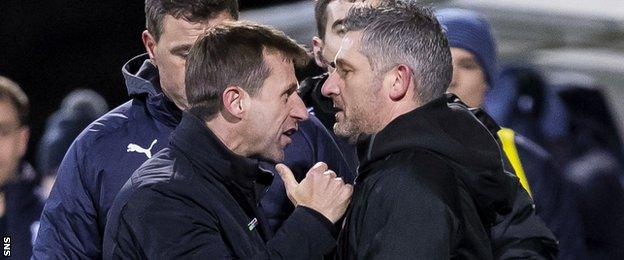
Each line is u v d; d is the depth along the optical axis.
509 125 19.45
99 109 23.17
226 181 11.48
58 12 29.36
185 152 11.42
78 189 12.90
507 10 21.03
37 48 29.61
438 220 10.59
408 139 10.85
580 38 21.36
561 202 15.26
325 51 13.37
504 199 11.12
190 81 11.58
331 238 11.22
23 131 17.16
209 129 11.48
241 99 11.52
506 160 12.68
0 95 16.98
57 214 12.95
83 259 12.94
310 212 11.23
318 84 13.55
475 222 10.89
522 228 11.80
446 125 10.98
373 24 11.16
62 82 29.30
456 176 10.86
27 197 17.11
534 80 19.56
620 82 21.86
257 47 11.53
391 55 11.09
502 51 21.30
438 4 20.84
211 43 11.55
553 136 19.36
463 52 14.89
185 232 11.09
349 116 11.30
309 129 13.07
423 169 10.72
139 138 12.91
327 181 11.36
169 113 12.89
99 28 28.94
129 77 12.96
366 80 11.16
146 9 12.57
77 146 12.98
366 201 10.84
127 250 11.26
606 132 20.08
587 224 18.16
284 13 21.95
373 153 10.99
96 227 12.94
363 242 10.77
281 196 12.75
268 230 11.87
